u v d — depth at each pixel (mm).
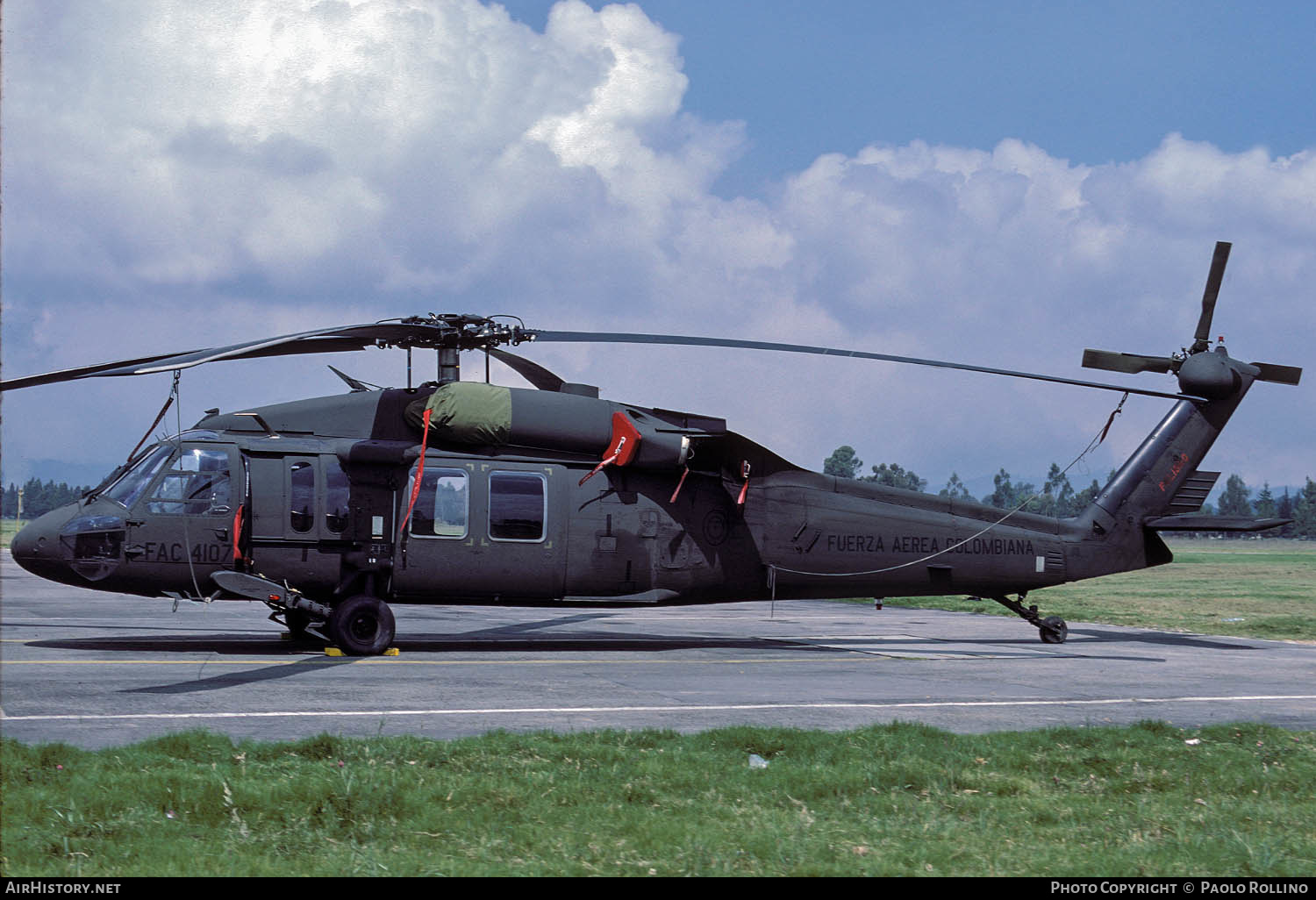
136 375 11781
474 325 14750
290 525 14266
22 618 19938
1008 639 20688
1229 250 18750
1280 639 22344
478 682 11875
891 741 8422
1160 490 18812
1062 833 6180
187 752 7215
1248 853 5773
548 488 15297
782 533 16562
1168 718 10656
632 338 14711
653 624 23125
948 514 17750
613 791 6723
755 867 5367
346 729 8719
